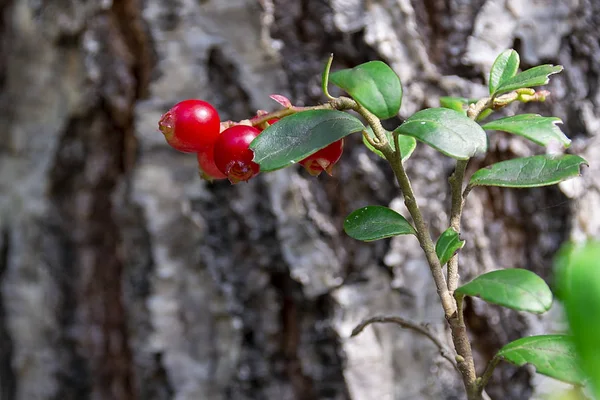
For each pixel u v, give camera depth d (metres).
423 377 0.29
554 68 0.20
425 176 0.29
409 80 0.29
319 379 0.29
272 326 0.29
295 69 0.29
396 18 0.29
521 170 0.21
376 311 0.29
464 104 0.24
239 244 0.29
